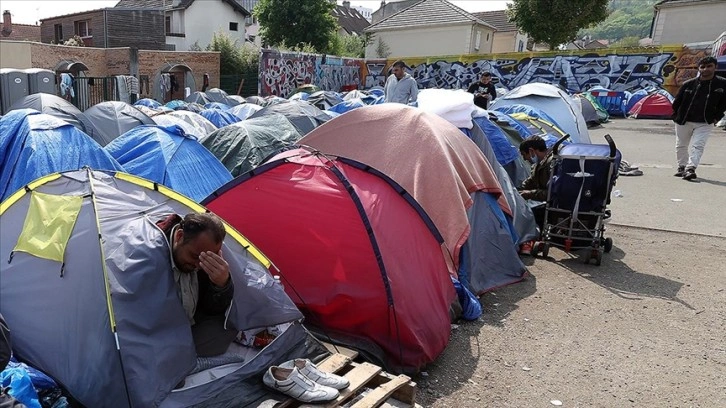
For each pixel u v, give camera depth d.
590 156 5.80
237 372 3.01
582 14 29.94
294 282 4.00
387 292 3.76
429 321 3.88
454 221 4.70
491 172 5.59
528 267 5.93
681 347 4.23
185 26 35.28
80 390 2.64
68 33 32.12
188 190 5.93
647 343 4.29
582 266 5.96
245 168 7.00
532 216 6.36
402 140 5.05
